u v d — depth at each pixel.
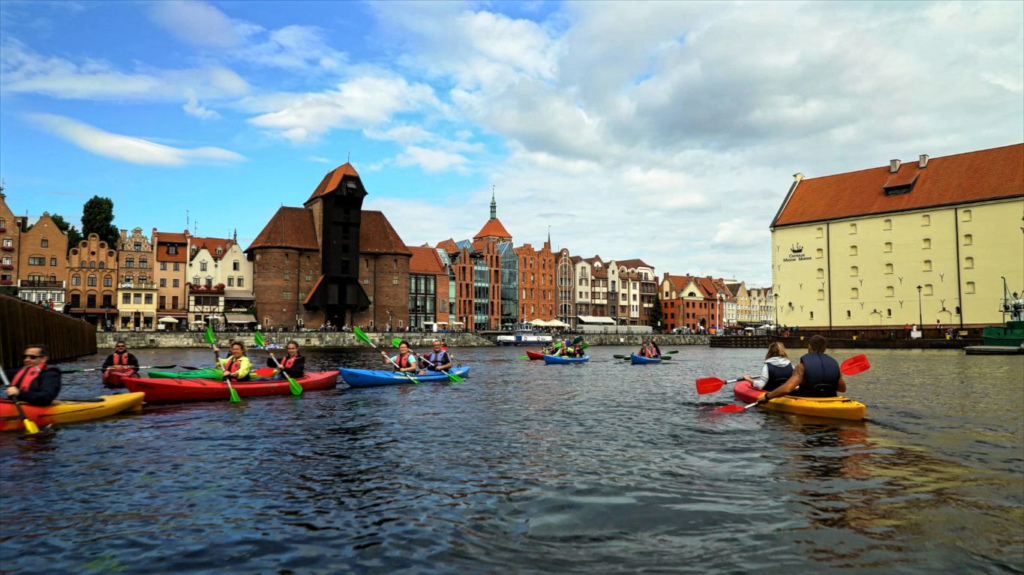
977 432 13.86
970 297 70.50
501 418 16.62
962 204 71.00
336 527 7.70
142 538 7.32
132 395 17.70
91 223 100.06
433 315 108.31
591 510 8.31
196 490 9.40
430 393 22.97
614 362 48.22
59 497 9.02
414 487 9.52
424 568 6.43
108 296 85.25
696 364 45.53
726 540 7.16
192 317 87.94
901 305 75.44
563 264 130.75
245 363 21.53
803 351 70.00
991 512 8.09
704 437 13.53
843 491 9.12
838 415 15.52
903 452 11.81
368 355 62.16
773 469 10.53
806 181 87.81
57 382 15.16
